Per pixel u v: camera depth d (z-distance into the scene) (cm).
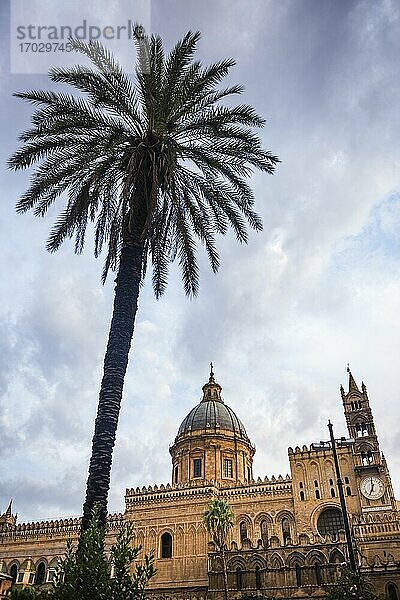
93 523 1938
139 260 3005
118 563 1831
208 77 3083
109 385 2659
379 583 5075
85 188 2933
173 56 3044
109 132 3044
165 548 7319
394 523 6062
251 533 7231
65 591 1750
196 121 3117
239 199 3353
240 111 3152
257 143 3197
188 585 6812
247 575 5703
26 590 2434
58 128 2947
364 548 5809
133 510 7712
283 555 5709
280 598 5306
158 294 3488
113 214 3231
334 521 6962
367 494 6950
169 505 7594
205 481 7888
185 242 3144
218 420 9350
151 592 6794
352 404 7919
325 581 5328
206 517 6419
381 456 7288
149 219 2802
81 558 1844
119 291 2909
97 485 2411
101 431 2544
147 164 3031
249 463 9338
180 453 9175
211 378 10356
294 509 7144
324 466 7338
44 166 3061
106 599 1730
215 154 3219
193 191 3309
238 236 3388
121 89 2994
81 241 3203
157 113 3005
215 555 6022
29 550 8094
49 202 3166
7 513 8900
